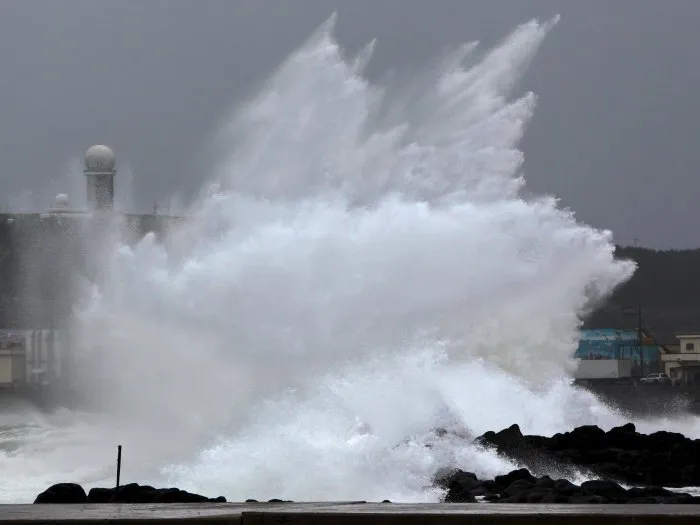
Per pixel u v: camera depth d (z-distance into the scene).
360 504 65.56
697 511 58.06
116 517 56.78
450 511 58.25
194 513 59.03
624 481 101.44
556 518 54.97
